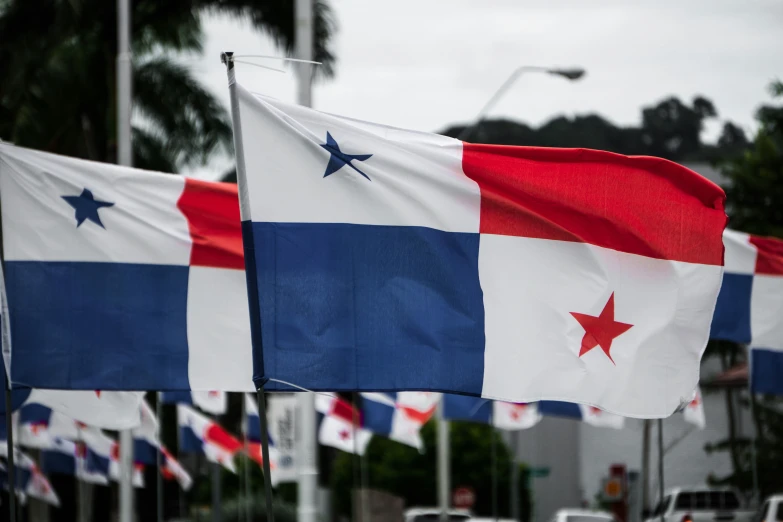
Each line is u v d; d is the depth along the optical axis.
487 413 71.31
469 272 20.66
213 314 26.88
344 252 19.97
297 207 19.81
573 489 137.75
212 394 60.75
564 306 20.98
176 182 26.94
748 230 92.44
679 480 128.25
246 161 19.62
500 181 20.81
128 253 26.36
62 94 68.81
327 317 19.83
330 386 19.72
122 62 50.47
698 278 21.52
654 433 130.12
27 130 69.62
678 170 21.08
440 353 20.30
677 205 21.31
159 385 26.42
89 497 76.00
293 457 61.41
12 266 25.41
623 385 21.11
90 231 26.03
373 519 81.38
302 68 42.53
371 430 64.88
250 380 27.12
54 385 25.52
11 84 69.94
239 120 19.55
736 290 46.34
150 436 58.03
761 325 46.41
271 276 19.62
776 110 97.81
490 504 121.25
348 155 20.09
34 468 64.25
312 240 19.84
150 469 98.12
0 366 24.94
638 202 21.19
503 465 121.31
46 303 25.56
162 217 26.77
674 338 21.45
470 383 20.42
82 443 55.69
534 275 20.92
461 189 20.69
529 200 20.91
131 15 66.75
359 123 20.23
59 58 69.56
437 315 20.39
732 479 94.19
